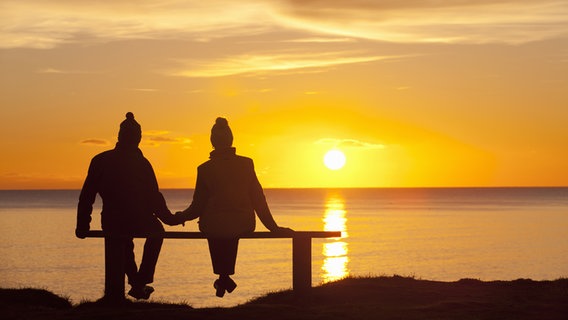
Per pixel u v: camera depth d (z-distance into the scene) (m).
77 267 69.56
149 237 9.77
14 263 73.38
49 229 122.81
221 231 9.41
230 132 9.63
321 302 12.73
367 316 9.91
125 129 9.79
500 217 159.50
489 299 13.05
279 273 62.75
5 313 10.14
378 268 67.06
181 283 57.38
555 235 107.56
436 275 62.31
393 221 141.62
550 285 15.32
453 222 140.00
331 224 129.75
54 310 10.54
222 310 9.94
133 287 10.15
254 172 9.63
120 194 9.70
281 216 158.38
